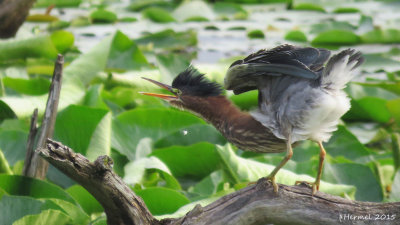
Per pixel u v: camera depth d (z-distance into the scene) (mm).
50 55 16344
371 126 14773
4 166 9969
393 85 15789
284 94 7609
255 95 13867
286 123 7594
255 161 10617
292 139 7684
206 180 10547
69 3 25453
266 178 7387
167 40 20219
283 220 7297
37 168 9836
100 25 22422
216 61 18406
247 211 7227
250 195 7273
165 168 10516
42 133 9742
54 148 6816
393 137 11805
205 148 11172
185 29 22188
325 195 7324
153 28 22219
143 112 12438
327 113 7426
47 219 8164
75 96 12836
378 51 19609
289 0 26562
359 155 12188
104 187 7000
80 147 10844
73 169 6867
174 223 7273
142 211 7234
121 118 12297
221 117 8641
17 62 15422
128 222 7262
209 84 8938
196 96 8914
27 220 8031
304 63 7434
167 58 15562
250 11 26125
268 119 7789
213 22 23734
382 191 10680
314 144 12211
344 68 7309
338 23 22391
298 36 20609
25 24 21766
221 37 21203
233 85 7895
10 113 12570
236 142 8477
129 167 10469
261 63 7344
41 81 13945
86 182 6992
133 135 12234
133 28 22094
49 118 9758
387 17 24641
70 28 21703
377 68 17953
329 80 7387
